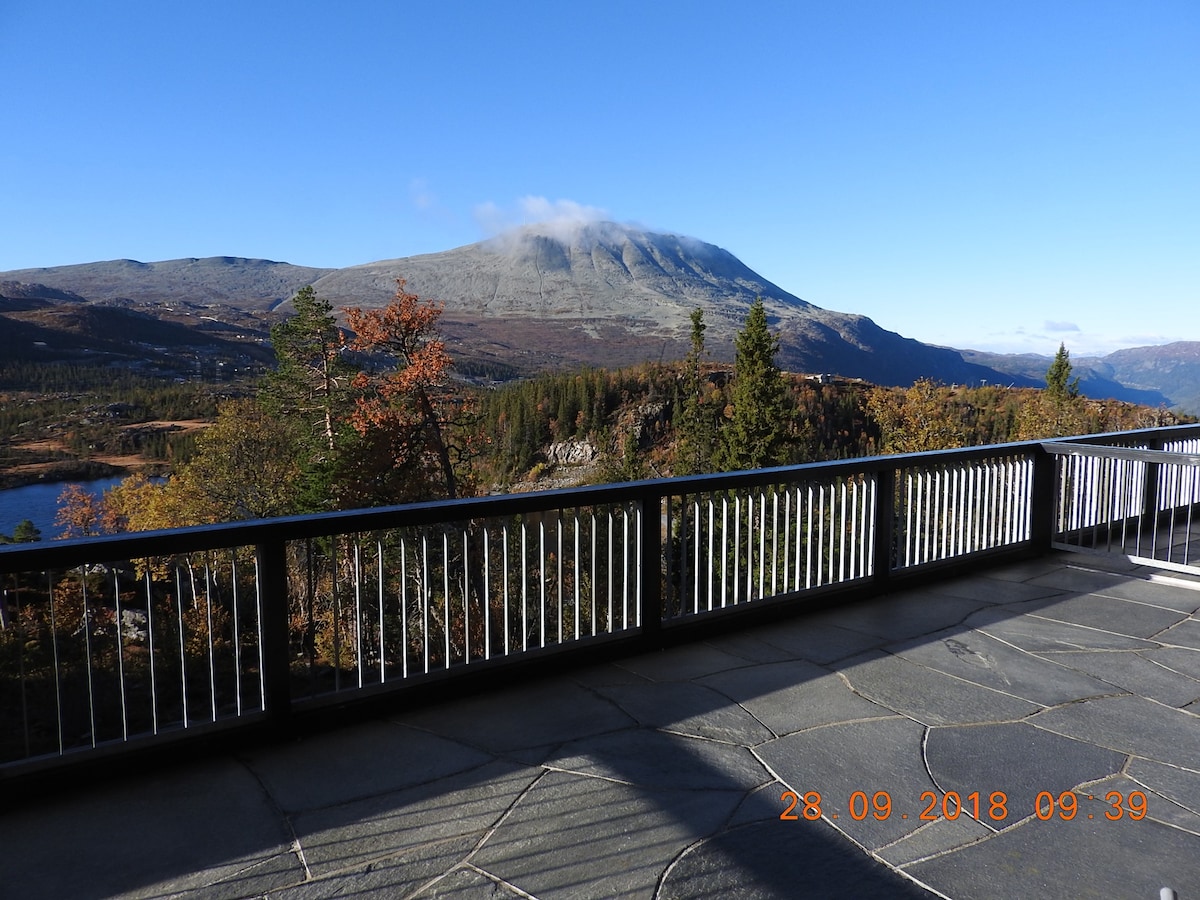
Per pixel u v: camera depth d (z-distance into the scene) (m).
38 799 2.77
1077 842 2.47
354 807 2.71
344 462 33.69
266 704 3.21
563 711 3.54
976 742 3.18
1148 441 7.41
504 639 3.95
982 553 6.12
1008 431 45.53
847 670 4.02
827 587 5.15
